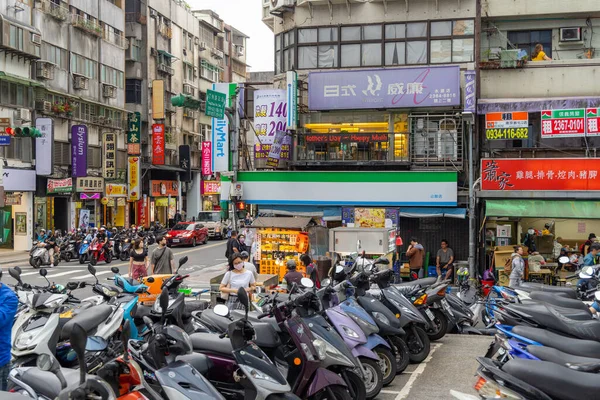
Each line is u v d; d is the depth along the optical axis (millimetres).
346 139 23688
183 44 62250
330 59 24938
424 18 24078
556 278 18547
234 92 23547
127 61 52844
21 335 7348
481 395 5695
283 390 6285
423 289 12133
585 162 20297
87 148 43562
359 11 24656
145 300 13477
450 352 11938
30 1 38781
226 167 24391
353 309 9125
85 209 41812
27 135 32188
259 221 20359
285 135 23594
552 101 21969
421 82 23109
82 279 23516
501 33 24094
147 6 54312
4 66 35625
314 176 23156
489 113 22297
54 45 40812
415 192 22359
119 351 7828
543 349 6434
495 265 19703
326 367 7547
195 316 8758
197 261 31531
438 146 23281
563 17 23531
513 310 8531
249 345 6535
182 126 61125
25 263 30469
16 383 6223
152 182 54500
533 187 20609
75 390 4551
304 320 7555
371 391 8562
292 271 13047
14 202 37375
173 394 5484
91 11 45844
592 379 5645
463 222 22750
